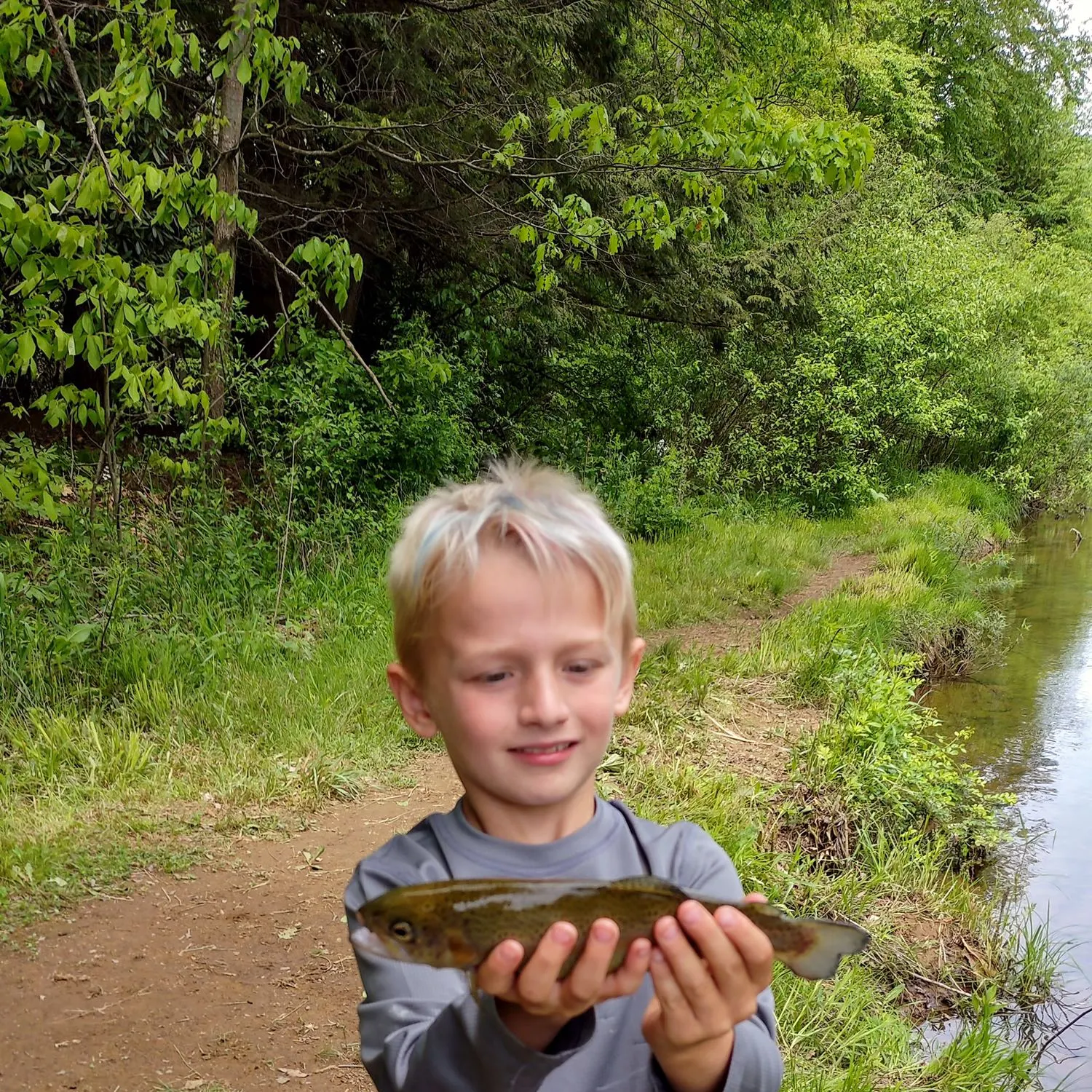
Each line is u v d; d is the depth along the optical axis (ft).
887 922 18.16
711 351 60.64
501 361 51.57
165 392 20.94
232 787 18.49
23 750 19.03
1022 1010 16.63
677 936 3.59
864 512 60.08
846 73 93.04
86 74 29.94
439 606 4.48
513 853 4.63
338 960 13.96
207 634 24.54
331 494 36.04
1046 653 40.04
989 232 101.86
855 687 26.48
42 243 18.38
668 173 41.45
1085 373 90.53
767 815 20.08
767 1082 4.08
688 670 27.22
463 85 40.52
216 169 31.65
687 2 51.96
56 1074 11.37
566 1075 4.60
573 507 4.63
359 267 27.20
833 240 69.72
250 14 23.84
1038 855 22.75
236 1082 11.39
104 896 15.16
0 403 35.50
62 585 24.18
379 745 21.04
